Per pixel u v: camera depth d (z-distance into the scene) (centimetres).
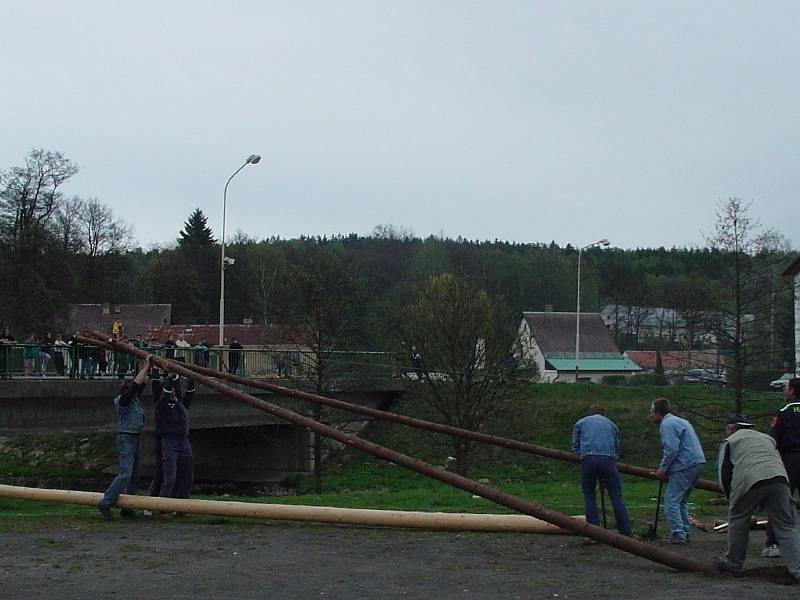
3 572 944
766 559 1086
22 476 3531
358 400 3975
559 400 4403
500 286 10825
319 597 825
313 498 1873
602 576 955
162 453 1413
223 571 956
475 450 3653
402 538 1212
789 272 3797
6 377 2752
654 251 15750
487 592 858
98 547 1111
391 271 10519
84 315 7338
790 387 1134
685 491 1213
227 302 10006
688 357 2769
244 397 1317
